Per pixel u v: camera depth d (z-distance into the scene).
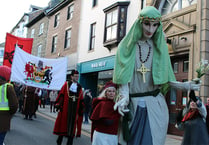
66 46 18.80
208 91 7.38
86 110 10.60
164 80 2.69
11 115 3.72
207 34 7.65
